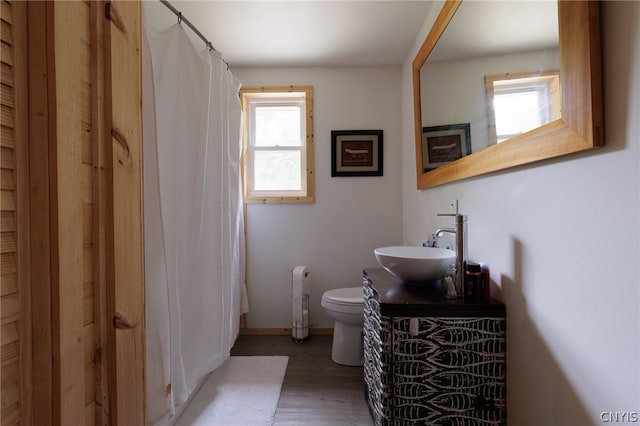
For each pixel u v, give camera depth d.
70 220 0.54
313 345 2.44
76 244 0.56
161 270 1.20
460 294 1.25
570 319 0.82
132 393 0.68
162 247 1.20
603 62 0.70
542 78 0.90
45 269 0.52
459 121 1.47
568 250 0.83
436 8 1.79
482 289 1.21
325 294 2.20
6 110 0.49
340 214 2.68
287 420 1.56
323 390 1.82
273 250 2.69
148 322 1.18
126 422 0.66
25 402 0.51
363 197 2.67
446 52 1.61
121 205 0.65
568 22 0.77
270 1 1.81
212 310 1.68
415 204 2.29
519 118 1.01
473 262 1.35
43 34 0.51
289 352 2.32
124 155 0.66
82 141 0.57
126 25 0.67
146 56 1.14
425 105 1.93
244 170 2.68
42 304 0.52
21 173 0.51
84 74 0.58
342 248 2.68
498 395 1.14
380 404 1.23
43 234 0.52
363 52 2.41
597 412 0.74
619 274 0.68
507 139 1.08
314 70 2.65
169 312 1.23
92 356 0.60
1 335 0.48
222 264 1.79
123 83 0.66
